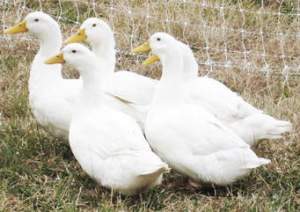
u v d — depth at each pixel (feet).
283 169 22.71
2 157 22.48
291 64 30.25
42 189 21.07
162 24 31.50
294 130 25.07
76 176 21.84
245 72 29.53
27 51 30.04
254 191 21.44
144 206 20.16
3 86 27.40
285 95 28.22
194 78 23.98
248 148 20.99
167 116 21.36
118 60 29.84
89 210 20.20
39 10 32.48
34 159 22.77
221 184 21.06
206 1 33.06
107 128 20.67
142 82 24.00
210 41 31.35
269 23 32.58
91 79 21.45
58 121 23.02
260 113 23.15
